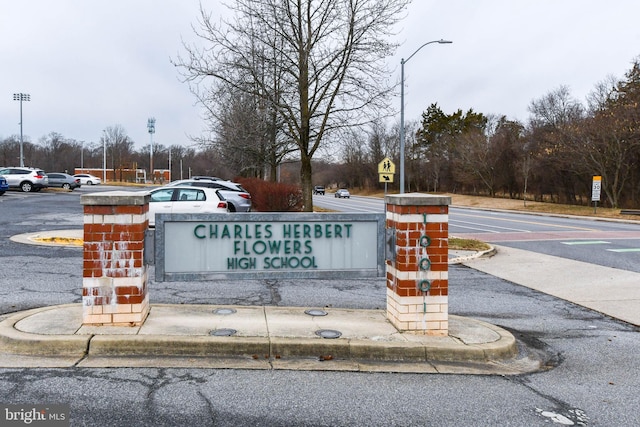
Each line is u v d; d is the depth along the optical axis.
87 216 5.87
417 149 90.25
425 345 5.88
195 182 20.81
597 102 51.06
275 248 6.41
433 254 6.35
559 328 7.64
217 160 39.31
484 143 68.38
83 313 5.91
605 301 9.53
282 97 15.52
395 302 6.49
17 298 7.82
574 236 21.39
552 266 13.33
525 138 62.06
